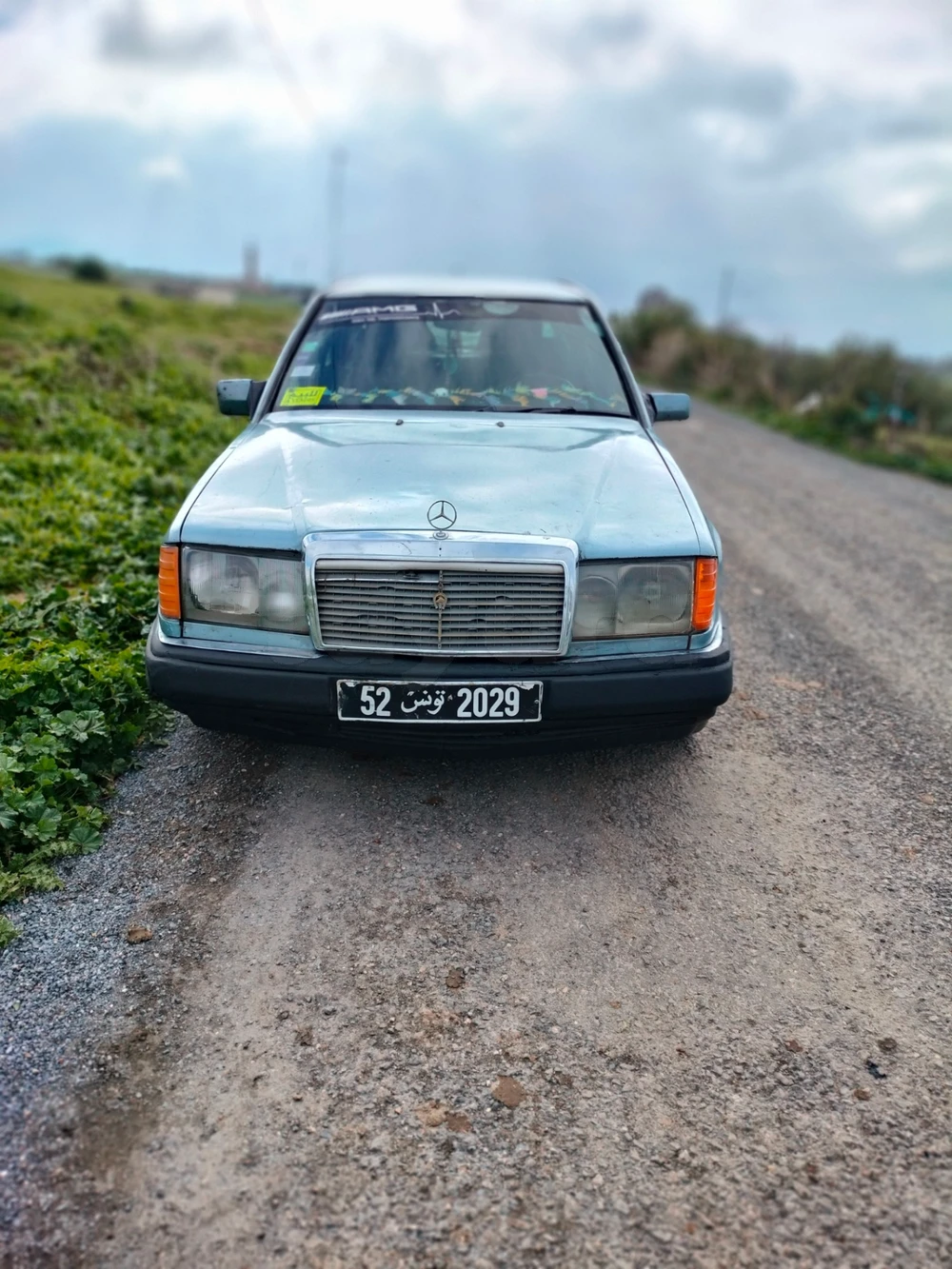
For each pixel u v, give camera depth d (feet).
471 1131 6.48
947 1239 5.88
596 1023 7.47
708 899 9.07
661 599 9.07
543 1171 6.22
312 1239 5.71
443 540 8.66
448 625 8.69
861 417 49.26
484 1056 7.10
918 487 34.96
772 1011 7.70
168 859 9.13
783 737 12.41
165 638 9.23
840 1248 5.80
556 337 13.48
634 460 10.84
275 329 66.95
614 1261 5.67
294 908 8.56
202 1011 7.34
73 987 7.48
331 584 8.68
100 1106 6.48
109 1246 5.59
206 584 9.04
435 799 10.37
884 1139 6.57
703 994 7.85
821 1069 7.14
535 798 10.53
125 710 11.17
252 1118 6.48
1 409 24.50
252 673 8.82
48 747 9.78
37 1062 6.77
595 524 9.21
